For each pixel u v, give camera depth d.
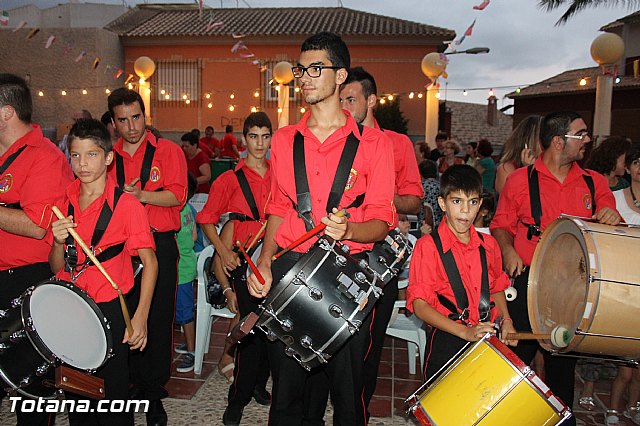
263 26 20.39
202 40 20.09
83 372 2.66
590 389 4.27
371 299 2.40
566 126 3.39
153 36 20.00
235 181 4.05
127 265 2.93
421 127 19.67
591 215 3.45
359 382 2.71
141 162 3.69
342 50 2.58
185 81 20.38
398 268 2.73
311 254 2.35
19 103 3.05
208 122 20.42
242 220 4.01
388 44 19.45
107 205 2.82
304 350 2.42
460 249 3.06
